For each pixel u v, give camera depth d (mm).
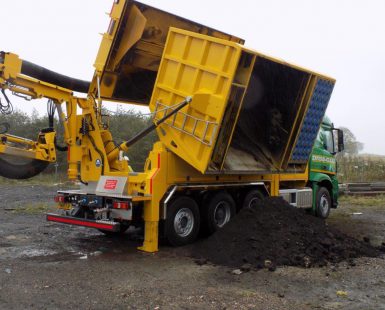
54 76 8344
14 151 7777
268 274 6172
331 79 9547
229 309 4781
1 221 10750
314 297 5223
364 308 4852
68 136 8305
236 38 9672
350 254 7195
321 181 11781
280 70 8656
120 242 8414
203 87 7539
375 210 14336
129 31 8656
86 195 7914
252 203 9352
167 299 5098
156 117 8102
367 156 30750
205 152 7414
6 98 7602
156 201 7539
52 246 7973
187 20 8969
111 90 9195
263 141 9461
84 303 4941
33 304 4887
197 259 7012
